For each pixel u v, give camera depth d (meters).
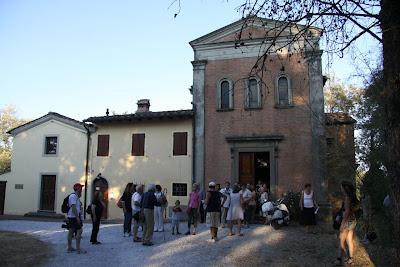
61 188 24.03
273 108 20.00
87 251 11.25
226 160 20.36
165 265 9.54
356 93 21.20
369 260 9.53
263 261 9.85
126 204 14.18
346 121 20.66
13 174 25.39
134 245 12.17
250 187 17.77
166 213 20.95
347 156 20.00
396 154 4.80
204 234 13.90
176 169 21.31
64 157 24.34
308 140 19.28
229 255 10.52
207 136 20.88
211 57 21.52
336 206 19.69
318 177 18.78
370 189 16.66
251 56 20.78
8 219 21.92
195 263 9.70
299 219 16.19
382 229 11.96
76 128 24.34
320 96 19.41
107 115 23.61
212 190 12.73
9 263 9.38
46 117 25.17
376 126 17.17
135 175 22.25
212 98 21.14
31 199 24.66
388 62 4.99
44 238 13.91
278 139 19.55
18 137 25.80
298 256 10.34
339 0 6.30
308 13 6.62
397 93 4.85
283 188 19.17
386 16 5.03
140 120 22.56
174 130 21.81
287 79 20.03
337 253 10.48
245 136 20.02
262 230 14.52
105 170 23.09
